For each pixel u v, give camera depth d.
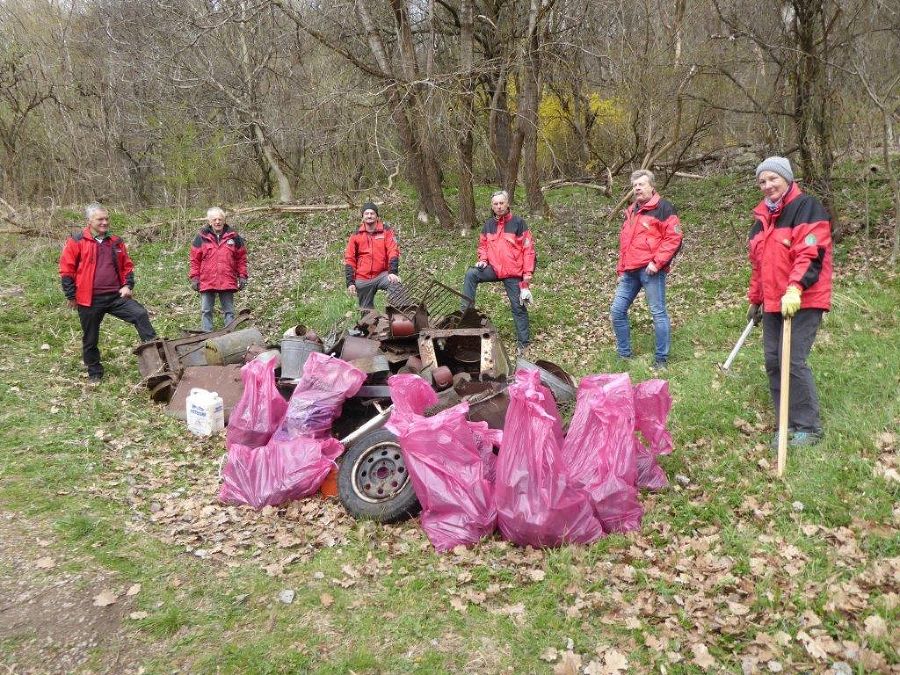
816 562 3.28
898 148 11.74
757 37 9.41
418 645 3.04
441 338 5.95
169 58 15.02
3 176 14.09
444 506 3.77
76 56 16.45
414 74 11.85
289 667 2.92
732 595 3.16
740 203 12.73
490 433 4.14
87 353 6.62
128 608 3.35
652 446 4.24
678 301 8.49
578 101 16.17
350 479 4.22
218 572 3.66
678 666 2.78
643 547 3.63
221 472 4.59
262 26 15.72
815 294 4.17
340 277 10.52
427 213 13.30
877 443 4.18
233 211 14.39
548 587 3.34
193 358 6.61
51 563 3.72
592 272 10.13
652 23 13.38
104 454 5.14
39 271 10.08
